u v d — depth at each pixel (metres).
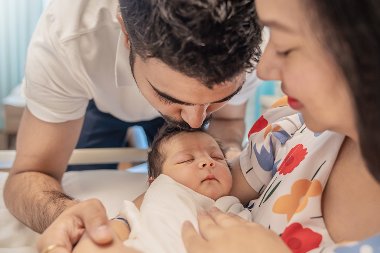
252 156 1.13
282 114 1.17
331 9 0.54
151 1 0.78
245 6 0.77
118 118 1.73
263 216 0.90
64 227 0.90
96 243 0.85
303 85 0.63
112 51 1.25
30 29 3.64
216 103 0.93
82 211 0.92
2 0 3.56
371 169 0.62
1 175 1.55
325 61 0.60
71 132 1.34
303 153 0.91
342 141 0.85
